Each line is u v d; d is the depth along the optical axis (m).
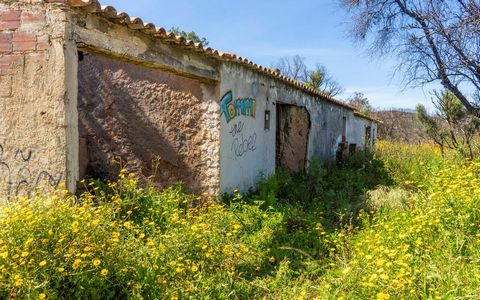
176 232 4.30
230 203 6.54
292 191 8.69
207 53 6.56
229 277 3.96
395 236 4.70
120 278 3.47
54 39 4.31
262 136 9.06
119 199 4.90
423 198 5.75
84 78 8.00
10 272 2.97
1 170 4.54
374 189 9.03
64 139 4.33
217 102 7.09
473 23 8.27
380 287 3.30
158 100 7.54
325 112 13.42
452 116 10.20
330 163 13.31
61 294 3.10
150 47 5.59
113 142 7.83
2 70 4.48
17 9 4.43
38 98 4.39
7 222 3.35
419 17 9.56
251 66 7.98
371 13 11.57
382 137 25.53
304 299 3.79
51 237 3.32
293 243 5.44
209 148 7.14
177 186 6.93
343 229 5.81
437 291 3.36
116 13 4.75
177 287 3.59
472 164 6.95
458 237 4.28
